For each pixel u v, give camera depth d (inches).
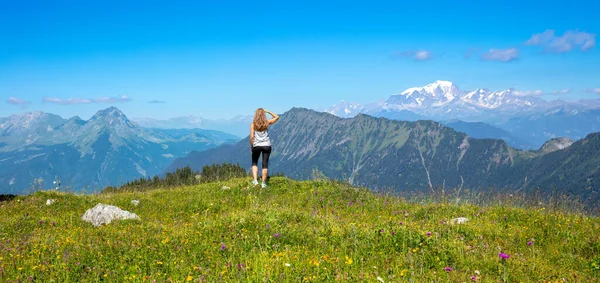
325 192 717.9
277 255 316.5
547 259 353.7
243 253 339.9
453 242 368.2
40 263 319.9
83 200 740.7
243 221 446.3
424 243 362.9
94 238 403.5
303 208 642.8
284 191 741.3
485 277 297.6
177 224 513.0
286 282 268.1
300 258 321.7
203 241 376.8
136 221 536.7
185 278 283.9
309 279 269.3
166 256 333.1
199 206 671.1
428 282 280.5
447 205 604.7
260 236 393.7
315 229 419.2
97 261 325.4
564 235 425.7
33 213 653.9
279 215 488.7
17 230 494.0
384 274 295.0
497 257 333.4
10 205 708.0
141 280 283.7
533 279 298.0
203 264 312.5
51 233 460.4
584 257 362.6
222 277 279.4
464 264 323.0
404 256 332.2
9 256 341.7
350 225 430.0
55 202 728.3
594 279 298.8
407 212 589.6
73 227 505.7
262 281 268.7
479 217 528.4
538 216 518.3
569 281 295.1
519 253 364.8
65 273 297.9
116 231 447.8
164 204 696.4
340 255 338.0
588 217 520.7
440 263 322.0
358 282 271.4
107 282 287.7
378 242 370.0
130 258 331.0
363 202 674.2
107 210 564.7
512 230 446.9
